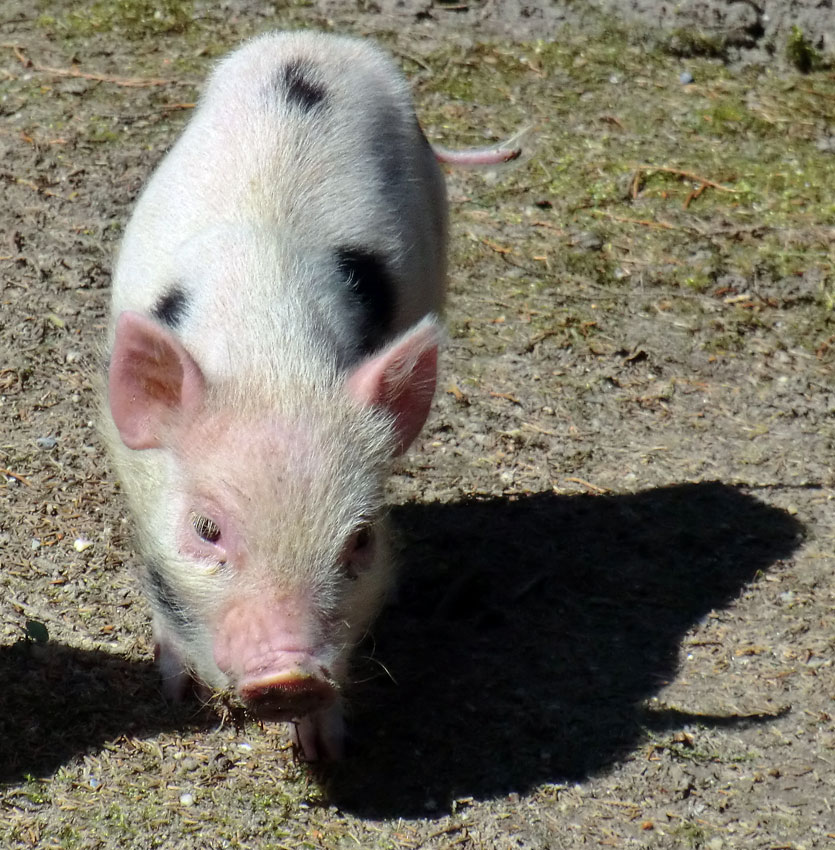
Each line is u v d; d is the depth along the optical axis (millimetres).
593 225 19641
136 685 11680
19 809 10383
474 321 17625
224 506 9500
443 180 14711
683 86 23125
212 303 10812
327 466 9664
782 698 12008
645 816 10734
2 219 18688
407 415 10508
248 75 13234
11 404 15375
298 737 11031
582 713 11719
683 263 18906
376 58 14109
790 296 18344
